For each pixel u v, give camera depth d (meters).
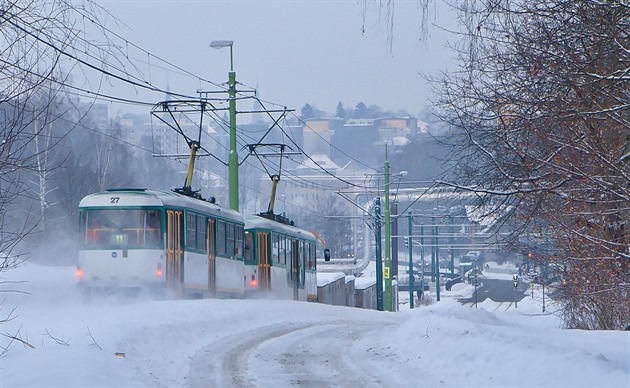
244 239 111.56
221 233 102.62
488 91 46.12
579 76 41.81
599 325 78.31
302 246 136.75
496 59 44.47
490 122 46.38
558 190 46.19
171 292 88.75
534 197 46.81
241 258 109.56
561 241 65.88
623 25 40.59
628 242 51.16
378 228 185.50
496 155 46.28
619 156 45.19
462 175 47.56
